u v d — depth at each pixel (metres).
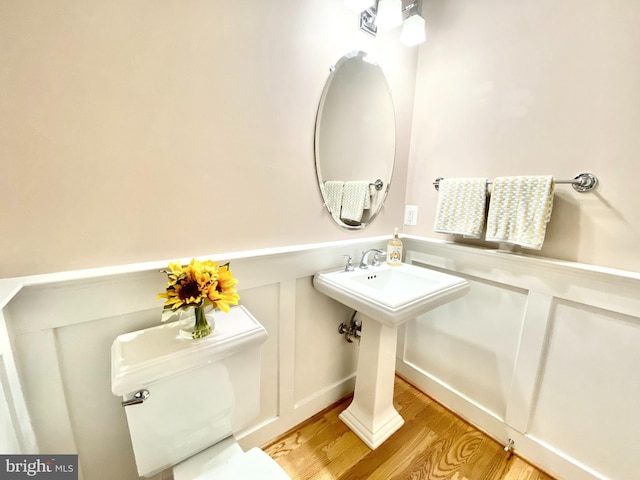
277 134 1.08
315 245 1.26
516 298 1.22
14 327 0.69
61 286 0.73
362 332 1.34
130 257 0.85
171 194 0.88
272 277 1.13
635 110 0.91
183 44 0.84
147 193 0.84
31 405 0.74
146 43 0.78
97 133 0.75
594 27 0.97
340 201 1.34
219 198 0.98
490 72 1.25
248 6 0.94
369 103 1.36
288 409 1.33
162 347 0.78
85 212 0.76
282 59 1.05
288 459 1.22
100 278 0.78
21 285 0.66
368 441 1.29
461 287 1.20
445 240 1.49
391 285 1.42
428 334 1.60
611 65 0.94
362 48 1.28
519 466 1.22
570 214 1.08
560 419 1.14
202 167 0.93
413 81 1.54
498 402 1.32
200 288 0.75
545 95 1.10
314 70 1.14
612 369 1.00
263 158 1.06
